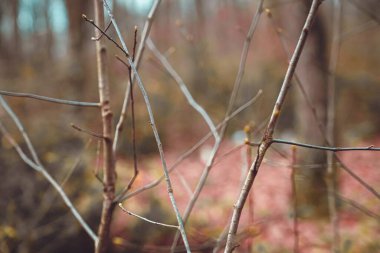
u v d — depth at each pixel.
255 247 3.18
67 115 4.33
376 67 11.73
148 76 10.05
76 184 3.35
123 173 5.53
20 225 3.04
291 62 1.10
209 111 4.59
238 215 1.09
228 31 13.66
